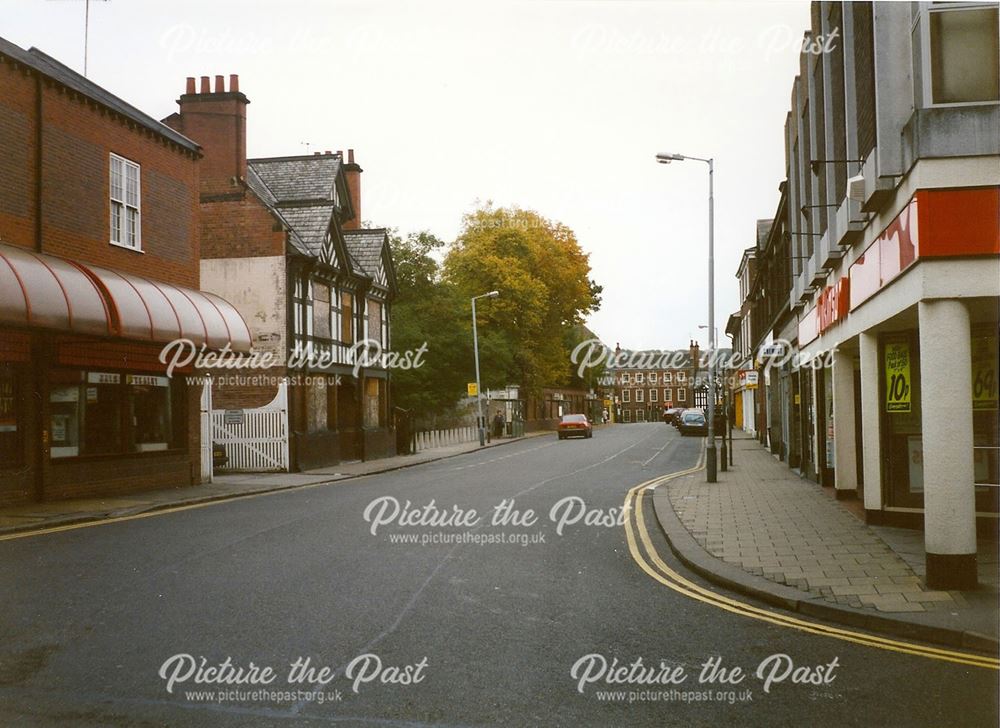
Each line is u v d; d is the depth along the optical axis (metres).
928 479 8.27
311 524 13.50
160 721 4.99
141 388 19.25
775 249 29.84
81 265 16.30
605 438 51.75
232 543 11.48
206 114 28.09
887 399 12.30
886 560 9.66
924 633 6.82
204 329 19.39
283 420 26.98
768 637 6.89
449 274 57.25
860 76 11.68
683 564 10.23
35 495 15.97
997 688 5.59
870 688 5.61
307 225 30.05
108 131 18.16
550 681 5.73
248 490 19.52
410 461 32.31
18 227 15.49
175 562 10.00
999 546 10.63
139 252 19.20
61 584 8.72
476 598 8.20
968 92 8.63
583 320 65.62
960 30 8.68
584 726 4.95
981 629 6.68
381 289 36.19
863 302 12.01
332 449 30.12
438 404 52.75
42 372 16.09
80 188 17.17
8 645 6.52
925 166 8.23
